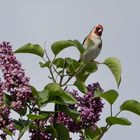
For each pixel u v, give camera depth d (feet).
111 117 34.73
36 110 33.94
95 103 36.11
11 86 32.96
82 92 37.04
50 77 38.42
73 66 39.29
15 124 34.22
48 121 35.88
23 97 32.76
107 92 34.96
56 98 34.22
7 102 33.27
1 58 33.81
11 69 33.19
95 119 35.88
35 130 34.30
